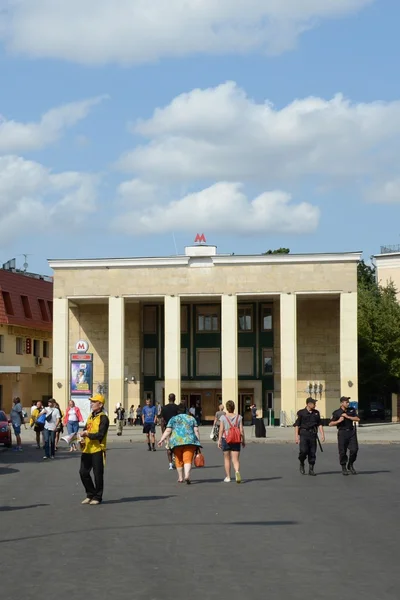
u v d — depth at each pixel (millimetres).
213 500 19297
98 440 18656
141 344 78375
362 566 11492
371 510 17391
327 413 76062
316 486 22484
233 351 71812
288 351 71062
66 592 10023
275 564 11656
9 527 15242
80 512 17281
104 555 12383
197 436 23734
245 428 68500
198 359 78438
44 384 90000
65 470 28953
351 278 70938
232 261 72062
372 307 83125
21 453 39188
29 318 85312
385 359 82125
